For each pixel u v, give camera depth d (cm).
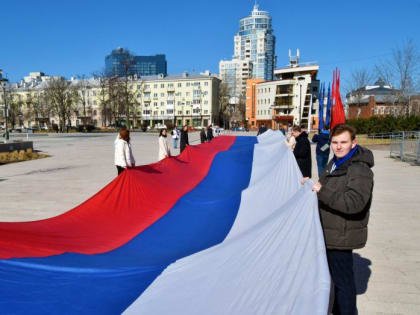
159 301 251
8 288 276
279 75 8531
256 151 1056
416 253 495
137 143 3259
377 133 2755
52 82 7481
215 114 10269
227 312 218
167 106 10169
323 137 968
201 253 306
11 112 8362
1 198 895
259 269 238
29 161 1758
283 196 488
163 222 485
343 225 263
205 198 604
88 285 287
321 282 198
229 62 17562
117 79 6788
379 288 390
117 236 432
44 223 441
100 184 1102
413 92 3350
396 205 785
